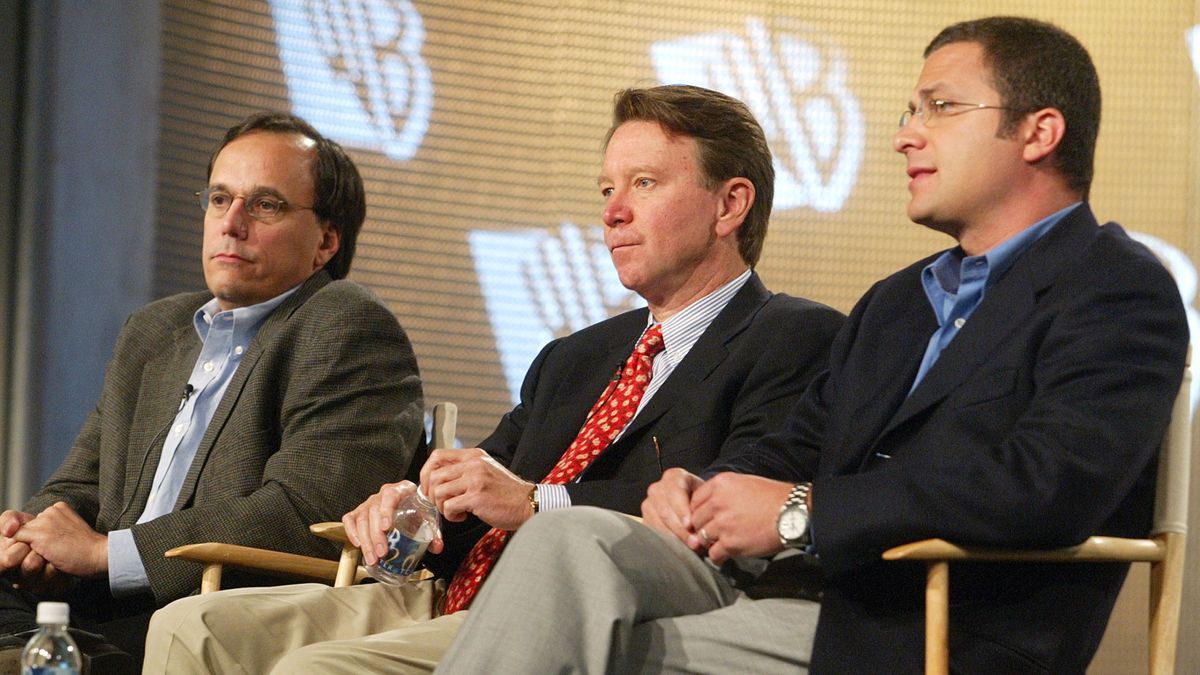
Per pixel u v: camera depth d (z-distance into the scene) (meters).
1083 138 6.78
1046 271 6.50
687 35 16.77
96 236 15.23
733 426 7.60
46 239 14.88
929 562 5.90
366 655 6.75
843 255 16.33
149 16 15.67
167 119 15.80
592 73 16.81
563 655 5.54
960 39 6.91
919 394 6.48
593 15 16.84
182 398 9.16
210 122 16.05
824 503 6.02
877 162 16.47
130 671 7.54
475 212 16.47
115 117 15.41
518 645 5.52
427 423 15.75
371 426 8.77
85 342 15.05
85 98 15.21
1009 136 6.70
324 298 9.14
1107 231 6.61
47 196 14.91
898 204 16.42
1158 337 6.18
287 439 8.70
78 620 8.19
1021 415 6.24
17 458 14.59
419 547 7.53
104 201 15.30
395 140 16.36
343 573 8.06
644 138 8.23
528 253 16.52
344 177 9.74
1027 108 6.70
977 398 6.31
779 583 6.57
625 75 16.83
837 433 6.84
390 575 7.55
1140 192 15.77
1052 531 5.83
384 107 16.36
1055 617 6.13
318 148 9.64
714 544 6.26
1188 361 6.49
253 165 9.35
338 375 8.84
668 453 7.59
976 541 5.84
